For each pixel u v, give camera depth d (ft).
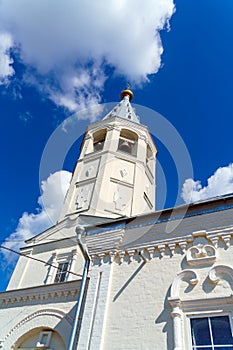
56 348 29.99
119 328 23.09
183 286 23.03
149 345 21.20
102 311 24.50
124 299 24.70
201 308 21.31
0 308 36.52
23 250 48.11
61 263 42.86
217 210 25.79
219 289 21.62
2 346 32.48
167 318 21.94
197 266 23.62
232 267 22.06
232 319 19.92
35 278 42.68
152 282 24.56
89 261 29.35
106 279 26.48
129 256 27.25
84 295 27.58
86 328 24.04
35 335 32.68
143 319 22.76
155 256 26.07
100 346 22.45
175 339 20.31
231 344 19.19
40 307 33.96
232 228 24.04
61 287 34.19
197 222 25.96
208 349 19.63
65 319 31.24
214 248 23.79
